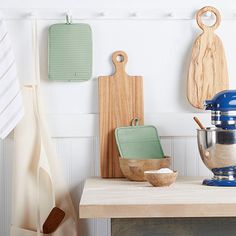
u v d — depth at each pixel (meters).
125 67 2.48
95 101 2.48
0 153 2.46
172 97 2.50
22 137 2.40
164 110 2.50
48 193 2.42
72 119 2.47
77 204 2.48
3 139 2.46
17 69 2.47
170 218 1.89
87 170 2.48
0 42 2.36
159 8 2.49
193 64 2.47
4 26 2.37
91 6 2.48
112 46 2.49
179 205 1.77
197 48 2.47
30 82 2.47
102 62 2.49
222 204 1.77
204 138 2.17
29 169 2.41
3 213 2.46
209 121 2.49
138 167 2.26
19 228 2.36
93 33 2.48
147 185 2.18
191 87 2.47
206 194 1.95
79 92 2.48
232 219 1.89
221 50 2.47
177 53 2.50
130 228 1.88
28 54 2.47
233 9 2.50
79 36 2.44
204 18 2.49
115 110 2.46
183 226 1.89
